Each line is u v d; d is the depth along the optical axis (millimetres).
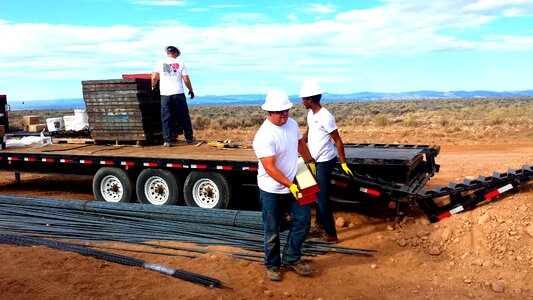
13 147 10531
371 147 9406
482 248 6086
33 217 8148
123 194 9000
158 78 10070
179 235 7133
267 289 5289
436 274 5754
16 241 6711
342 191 7441
